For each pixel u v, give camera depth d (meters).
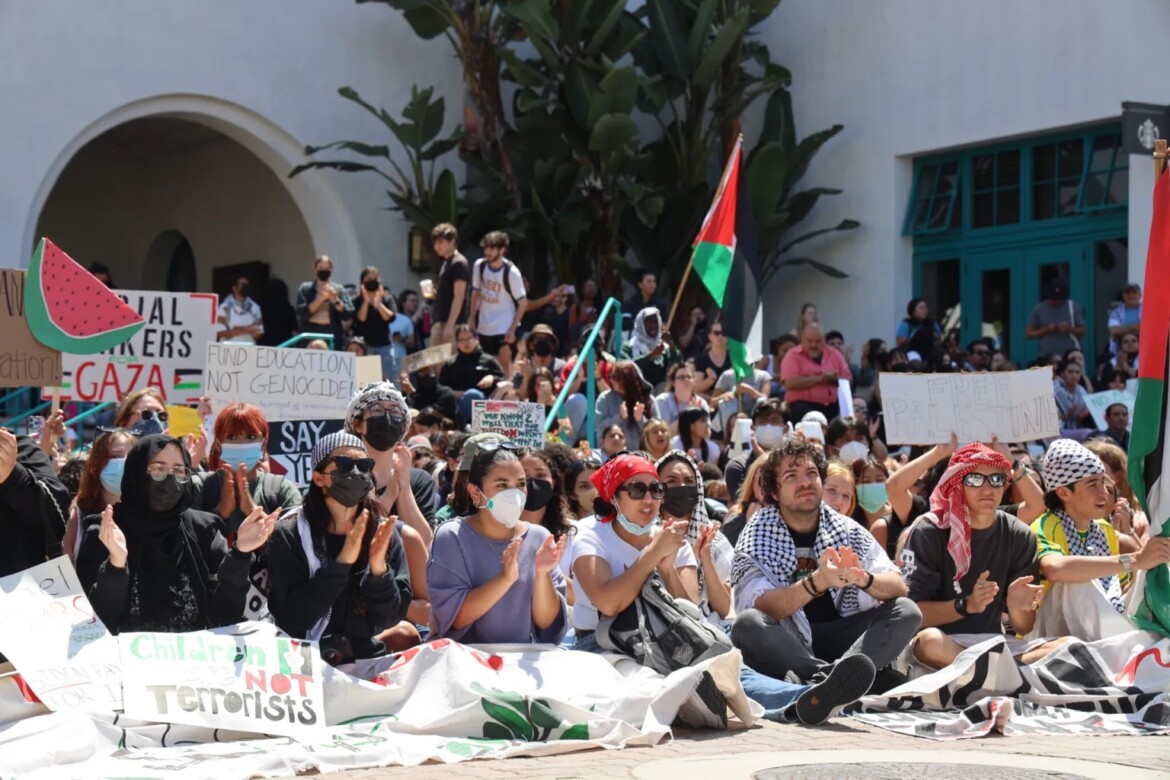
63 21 17.36
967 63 20.02
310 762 6.03
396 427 8.23
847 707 7.52
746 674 7.54
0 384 8.07
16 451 6.81
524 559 7.56
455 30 20.53
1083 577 8.22
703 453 12.53
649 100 20.48
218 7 18.66
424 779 5.79
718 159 21.73
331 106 19.69
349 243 19.88
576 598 7.79
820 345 15.06
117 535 6.61
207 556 7.01
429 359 13.59
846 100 21.38
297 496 7.99
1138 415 8.47
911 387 9.88
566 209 19.84
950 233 20.53
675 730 7.06
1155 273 8.55
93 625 6.60
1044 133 19.47
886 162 20.91
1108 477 9.05
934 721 7.14
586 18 19.86
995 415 9.86
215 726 6.44
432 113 19.41
